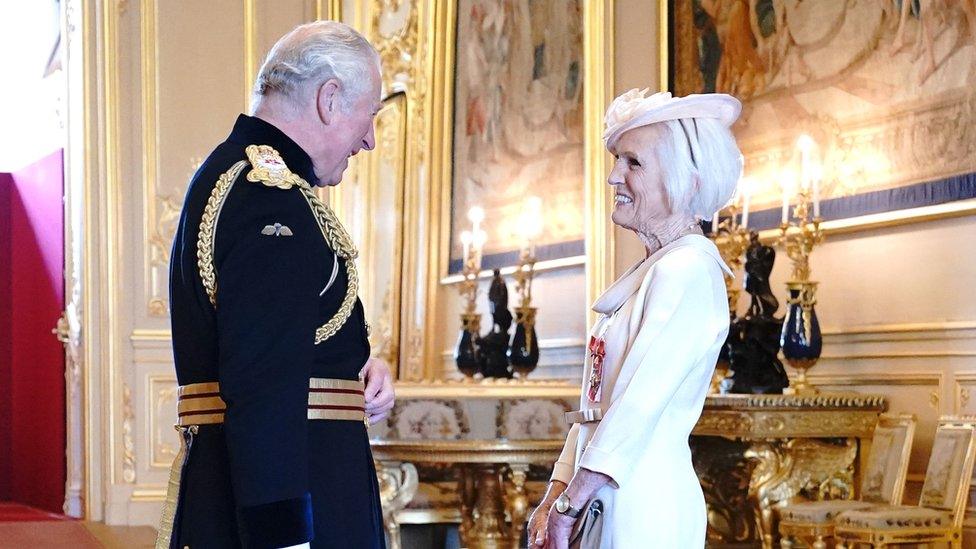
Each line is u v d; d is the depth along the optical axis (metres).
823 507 4.73
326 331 2.32
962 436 4.68
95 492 9.65
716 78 6.30
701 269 2.50
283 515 2.08
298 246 2.21
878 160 5.38
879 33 5.37
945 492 4.66
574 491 2.42
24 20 13.75
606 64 6.67
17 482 12.80
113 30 9.38
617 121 2.63
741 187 6.07
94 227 9.49
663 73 6.54
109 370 9.29
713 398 5.11
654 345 2.42
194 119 9.50
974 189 4.89
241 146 2.32
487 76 7.67
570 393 5.98
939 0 5.07
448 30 8.08
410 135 8.27
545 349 7.00
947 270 5.05
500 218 7.42
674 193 2.57
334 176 2.43
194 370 2.28
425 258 8.00
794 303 5.23
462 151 7.85
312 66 2.33
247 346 2.12
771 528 5.02
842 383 5.56
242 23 9.61
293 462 2.11
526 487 5.98
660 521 2.42
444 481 6.29
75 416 10.40
